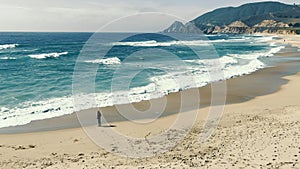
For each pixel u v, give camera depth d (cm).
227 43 8144
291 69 3244
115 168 868
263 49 6016
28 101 1908
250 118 1452
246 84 2403
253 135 1148
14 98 1994
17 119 1545
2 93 2156
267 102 1845
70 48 7206
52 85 2484
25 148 1146
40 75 3097
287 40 9638
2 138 1267
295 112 1526
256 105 1772
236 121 1410
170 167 854
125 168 862
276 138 1073
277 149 957
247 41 9300
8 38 12988
